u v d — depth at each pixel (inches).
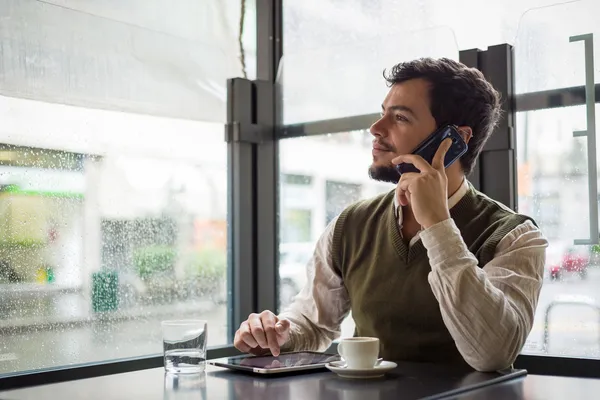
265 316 67.7
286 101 118.0
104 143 101.6
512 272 63.4
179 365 59.1
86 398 49.6
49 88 95.6
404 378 54.8
